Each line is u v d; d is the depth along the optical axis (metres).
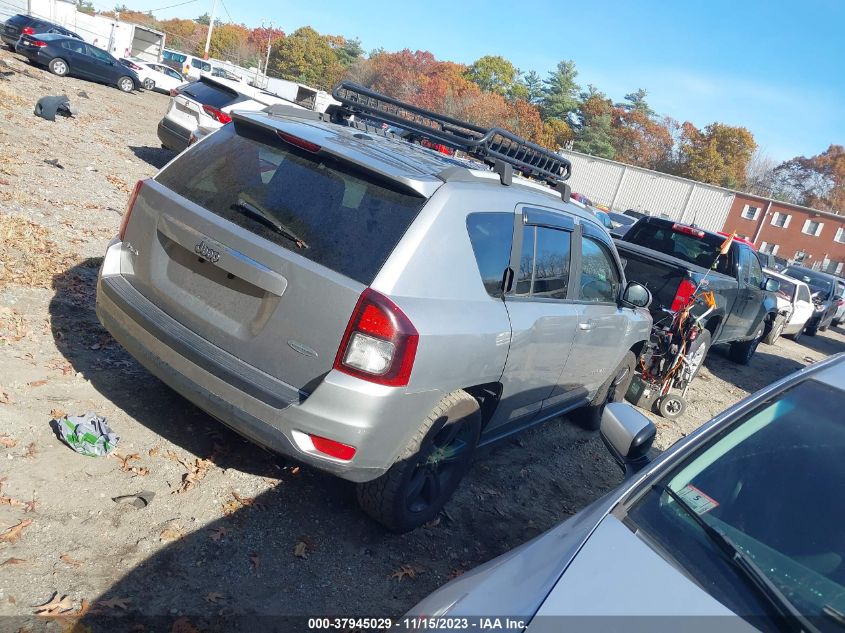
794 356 15.81
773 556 2.12
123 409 4.26
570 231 4.71
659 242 10.05
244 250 3.36
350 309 3.15
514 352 3.97
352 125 4.61
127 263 3.87
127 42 46.16
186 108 12.21
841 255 57.56
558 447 5.87
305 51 104.94
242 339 3.37
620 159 97.19
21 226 7.01
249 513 3.66
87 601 2.84
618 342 5.73
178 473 3.81
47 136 11.94
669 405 7.69
